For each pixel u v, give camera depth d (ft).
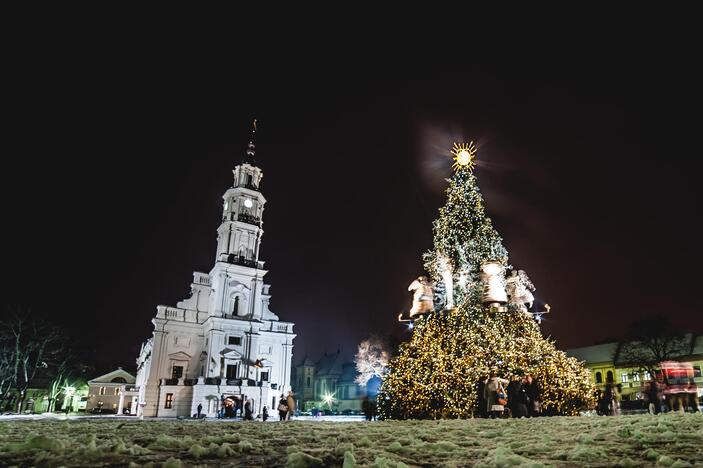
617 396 68.54
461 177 70.54
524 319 60.64
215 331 188.55
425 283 64.28
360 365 214.07
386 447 19.53
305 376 388.78
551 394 55.31
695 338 205.46
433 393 53.83
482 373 52.44
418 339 59.93
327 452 17.46
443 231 67.72
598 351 245.86
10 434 24.71
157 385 182.50
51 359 203.82
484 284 61.41
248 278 205.26
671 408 60.34
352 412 265.13
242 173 227.81
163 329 191.62
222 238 213.66
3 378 181.27
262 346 205.26
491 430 28.68
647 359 194.29
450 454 17.87
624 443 20.42
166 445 19.45
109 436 24.36
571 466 14.38
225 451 16.67
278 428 33.42
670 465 14.24
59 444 16.49
